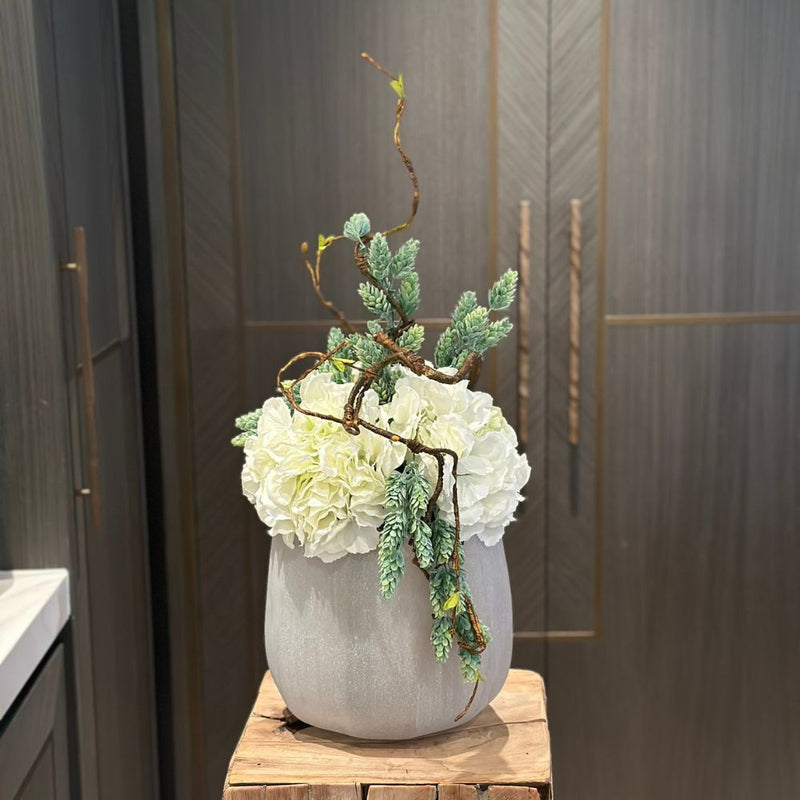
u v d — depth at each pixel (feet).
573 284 6.10
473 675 3.35
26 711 4.47
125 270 5.98
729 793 6.70
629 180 6.04
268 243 6.13
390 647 3.43
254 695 6.60
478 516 3.41
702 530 6.42
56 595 4.76
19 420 4.90
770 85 5.94
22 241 4.78
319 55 5.95
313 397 3.53
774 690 6.58
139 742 6.19
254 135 6.02
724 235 6.09
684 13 5.87
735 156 6.01
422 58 5.93
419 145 6.02
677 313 6.17
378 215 6.10
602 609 6.51
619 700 6.61
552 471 6.36
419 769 3.54
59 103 4.91
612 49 5.90
